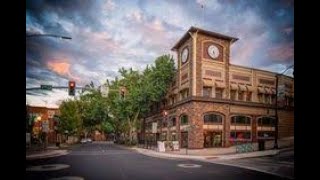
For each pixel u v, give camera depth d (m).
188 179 15.62
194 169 19.77
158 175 16.94
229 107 42.31
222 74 42.56
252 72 45.44
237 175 17.11
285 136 47.81
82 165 21.94
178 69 46.50
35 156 29.02
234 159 27.14
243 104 43.66
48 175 16.70
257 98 45.47
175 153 34.53
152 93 51.28
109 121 85.50
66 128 68.25
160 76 50.38
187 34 42.06
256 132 44.72
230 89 42.91
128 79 58.84
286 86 48.03
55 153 33.88
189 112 40.78
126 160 26.27
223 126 41.81
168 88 51.03
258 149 35.69
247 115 44.06
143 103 55.50
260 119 45.47
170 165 22.19
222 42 43.09
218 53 42.59
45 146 44.56
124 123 70.25
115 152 37.75
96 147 54.78
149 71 55.22
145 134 67.12
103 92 33.50
